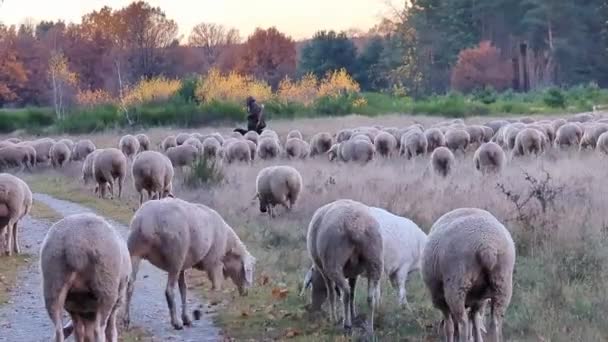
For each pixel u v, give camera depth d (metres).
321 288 12.13
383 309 12.02
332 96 71.19
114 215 21.91
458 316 8.95
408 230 12.64
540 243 14.34
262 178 20.30
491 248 8.81
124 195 25.94
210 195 23.45
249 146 33.78
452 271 8.94
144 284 14.43
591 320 10.61
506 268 8.91
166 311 12.67
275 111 67.12
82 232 8.91
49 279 8.83
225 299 13.24
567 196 18.08
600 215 15.95
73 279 8.85
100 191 25.94
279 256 15.73
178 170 30.03
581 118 44.72
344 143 32.16
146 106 66.44
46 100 90.69
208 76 72.56
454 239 9.00
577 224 15.12
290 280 14.16
